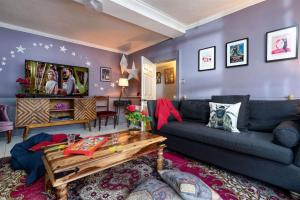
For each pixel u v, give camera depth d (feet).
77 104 12.46
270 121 6.42
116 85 16.80
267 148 4.68
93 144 4.67
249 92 8.23
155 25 9.95
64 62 13.37
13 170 5.90
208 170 6.02
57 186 3.46
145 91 12.92
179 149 7.38
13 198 4.40
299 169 4.25
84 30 11.83
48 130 12.40
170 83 18.80
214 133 6.11
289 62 7.02
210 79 9.89
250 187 4.92
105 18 10.00
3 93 10.82
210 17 9.71
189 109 9.02
